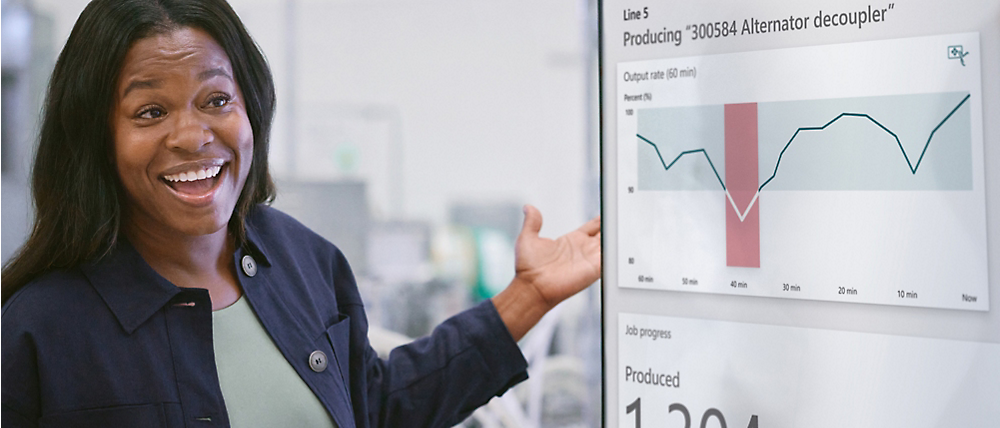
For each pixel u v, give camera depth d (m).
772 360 0.71
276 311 0.84
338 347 0.90
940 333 0.64
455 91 2.50
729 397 0.73
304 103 2.51
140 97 0.70
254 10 2.51
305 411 0.80
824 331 0.69
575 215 2.43
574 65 2.42
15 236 1.83
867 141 0.66
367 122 2.53
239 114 0.76
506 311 1.07
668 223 0.75
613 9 0.77
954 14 0.63
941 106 0.63
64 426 0.69
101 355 0.71
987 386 0.62
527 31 2.45
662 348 0.76
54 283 0.73
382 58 2.51
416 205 2.53
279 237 0.91
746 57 0.71
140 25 0.70
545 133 2.45
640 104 0.76
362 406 0.93
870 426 0.67
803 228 0.69
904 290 0.65
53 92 0.71
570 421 2.22
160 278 0.75
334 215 2.50
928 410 0.65
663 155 0.75
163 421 0.71
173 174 0.71
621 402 0.78
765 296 0.71
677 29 0.74
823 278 0.69
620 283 0.78
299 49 2.51
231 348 0.78
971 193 0.63
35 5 2.02
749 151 0.71
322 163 2.51
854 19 0.66
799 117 0.69
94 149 0.71
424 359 1.02
